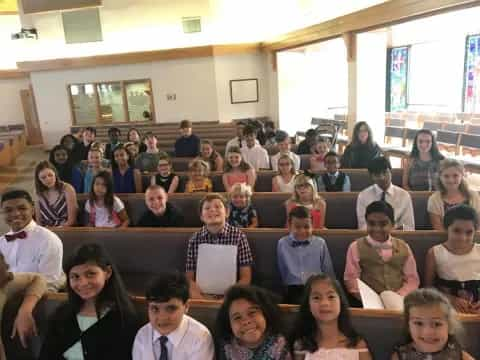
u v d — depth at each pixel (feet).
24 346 6.31
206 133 29.78
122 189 15.30
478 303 7.50
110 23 35.94
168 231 10.14
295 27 32.78
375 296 7.33
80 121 38.47
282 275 9.01
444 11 17.02
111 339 5.89
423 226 11.71
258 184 15.71
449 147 25.86
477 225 8.09
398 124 32.55
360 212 11.06
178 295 5.46
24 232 8.29
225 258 8.77
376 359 5.79
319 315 5.40
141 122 37.76
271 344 5.44
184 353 5.49
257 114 38.06
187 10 35.42
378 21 20.88
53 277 8.33
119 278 6.28
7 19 43.47
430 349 5.02
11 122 47.21
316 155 16.53
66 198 12.34
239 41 36.50
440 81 36.55
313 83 37.86
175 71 36.37
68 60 36.32
